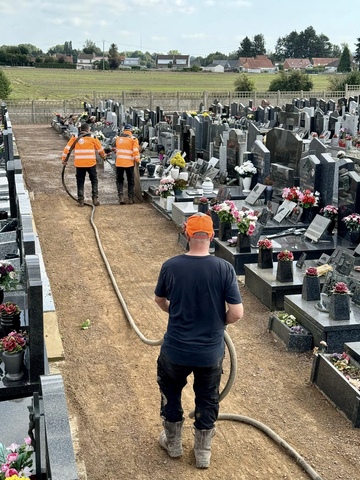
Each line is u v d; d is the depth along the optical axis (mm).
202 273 4465
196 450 4844
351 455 5047
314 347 6910
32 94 62094
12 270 7000
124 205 14570
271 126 27938
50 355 6723
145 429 5414
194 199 12875
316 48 176875
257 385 6238
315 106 36906
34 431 4395
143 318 7984
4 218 10656
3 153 16750
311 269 7410
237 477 4754
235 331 7590
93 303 8484
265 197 12344
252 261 9523
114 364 6664
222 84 80375
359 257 8797
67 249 11039
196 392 4730
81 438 5266
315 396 6012
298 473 4816
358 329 6766
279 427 5473
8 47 113062
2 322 5949
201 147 20094
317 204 10836
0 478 3752
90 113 34125
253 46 161375
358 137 22734
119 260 10438
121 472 4805
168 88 72188
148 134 22516
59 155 23578
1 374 5375
